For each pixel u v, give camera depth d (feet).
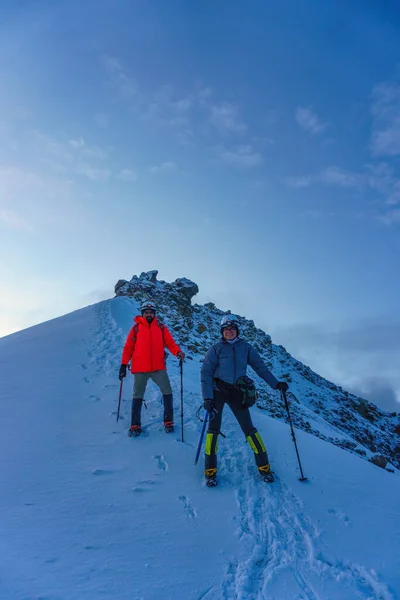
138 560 12.39
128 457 19.47
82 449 20.24
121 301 71.56
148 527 14.15
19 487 16.35
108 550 12.74
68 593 10.66
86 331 51.75
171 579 11.70
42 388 30.81
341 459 20.72
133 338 23.73
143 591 11.10
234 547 13.41
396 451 89.71
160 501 15.87
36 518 14.17
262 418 25.72
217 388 18.66
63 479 17.17
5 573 11.08
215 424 17.99
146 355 22.89
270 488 17.07
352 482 18.12
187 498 16.19
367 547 13.67
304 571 12.29
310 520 15.05
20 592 10.42
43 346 45.73
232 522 14.78
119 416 24.77
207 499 16.19
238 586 11.54
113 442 21.11
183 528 14.24
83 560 12.14
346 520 15.14
